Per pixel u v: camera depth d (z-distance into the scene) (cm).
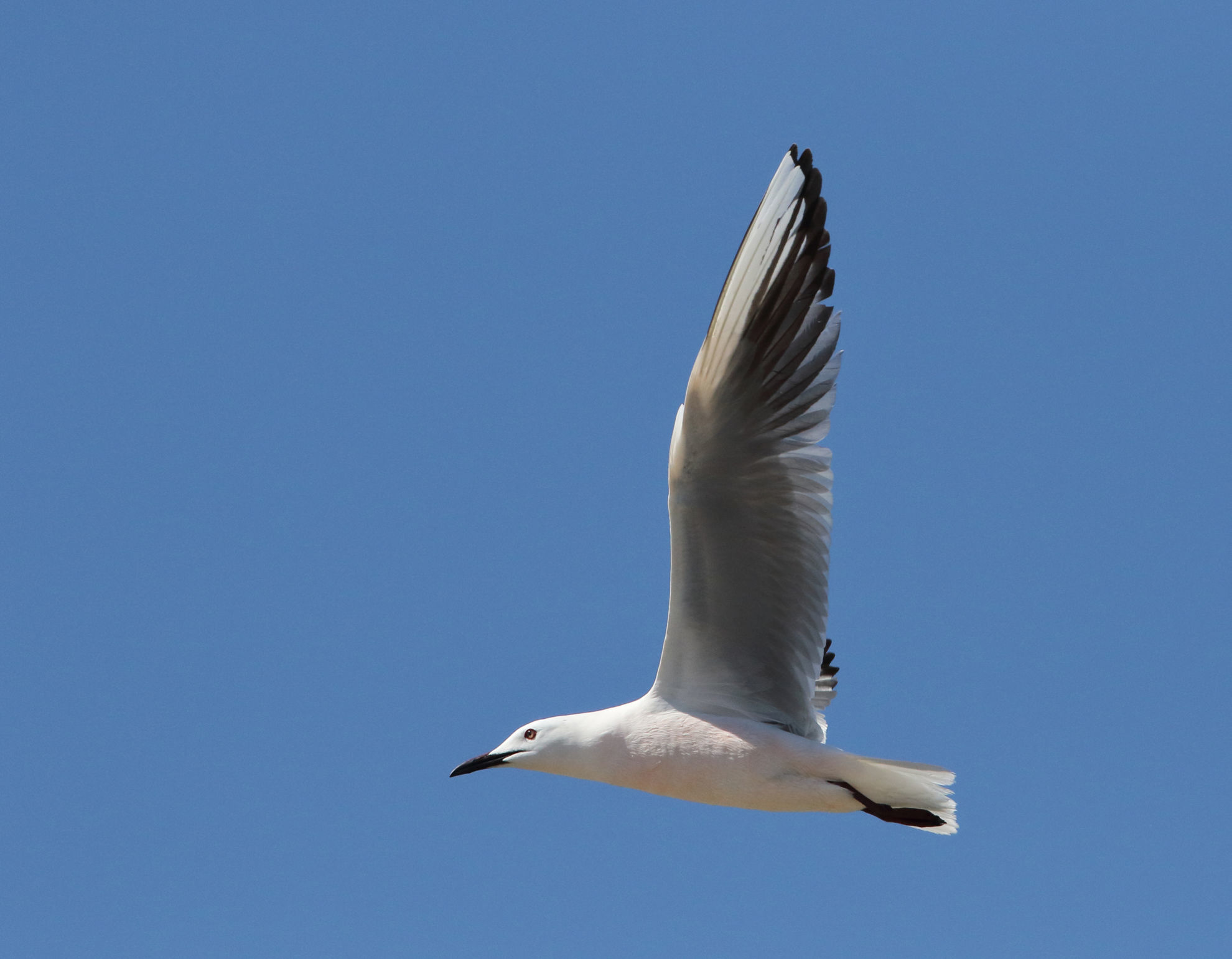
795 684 1302
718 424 1205
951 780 1215
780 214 1198
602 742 1294
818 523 1254
